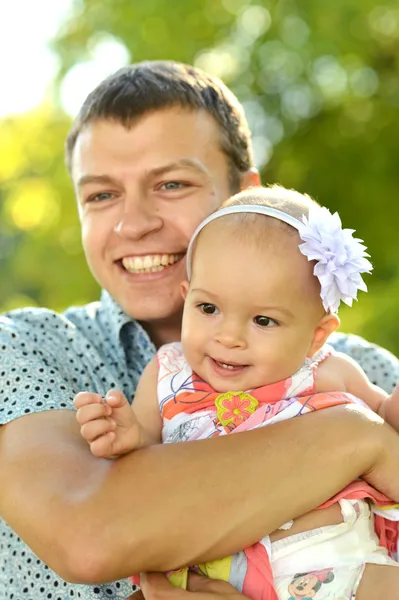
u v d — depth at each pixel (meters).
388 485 1.75
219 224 1.88
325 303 1.83
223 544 1.60
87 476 1.65
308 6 5.93
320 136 6.44
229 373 1.85
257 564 1.66
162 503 1.59
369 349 2.49
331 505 1.73
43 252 6.95
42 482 1.66
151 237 2.30
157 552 1.58
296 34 6.09
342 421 1.75
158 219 2.30
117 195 2.32
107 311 2.40
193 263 1.90
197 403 1.88
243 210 1.88
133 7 6.25
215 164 2.40
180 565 1.60
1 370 1.95
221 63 6.42
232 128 2.48
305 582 1.66
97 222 2.34
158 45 6.16
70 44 6.76
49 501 1.62
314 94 6.33
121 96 2.28
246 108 6.42
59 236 6.88
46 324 2.21
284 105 6.43
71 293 6.82
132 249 2.30
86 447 1.74
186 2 6.11
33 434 1.78
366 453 1.72
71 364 2.17
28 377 1.93
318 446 1.70
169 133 2.30
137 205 2.28
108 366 2.28
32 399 1.88
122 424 1.66
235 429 1.82
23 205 7.01
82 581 1.57
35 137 6.96
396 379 2.46
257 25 6.28
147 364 2.22
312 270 1.85
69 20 6.76
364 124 6.43
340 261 1.84
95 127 2.31
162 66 2.41
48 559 1.60
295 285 1.82
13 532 2.03
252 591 1.66
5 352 1.99
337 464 1.69
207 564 1.70
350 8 5.82
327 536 1.70
